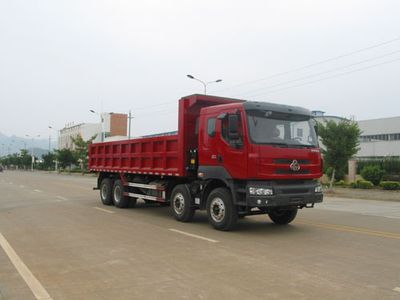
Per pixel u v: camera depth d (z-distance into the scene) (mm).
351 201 21422
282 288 5730
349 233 10281
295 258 7484
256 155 9555
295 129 10469
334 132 26859
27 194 21547
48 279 6191
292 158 10023
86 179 44750
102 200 16781
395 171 31797
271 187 9609
